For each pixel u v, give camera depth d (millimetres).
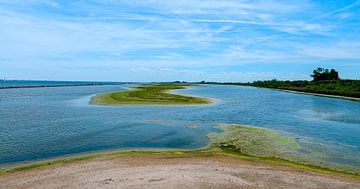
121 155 21125
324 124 35969
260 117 40938
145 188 14484
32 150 22938
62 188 14656
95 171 17266
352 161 20812
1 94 94000
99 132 29641
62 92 106312
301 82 173125
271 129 31625
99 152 22453
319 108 54719
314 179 16453
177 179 15711
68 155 21641
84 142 25547
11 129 31125
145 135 28312
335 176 17312
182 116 40500
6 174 17172
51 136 27812
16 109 49188
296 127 33406
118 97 66625
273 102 66688
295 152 22766
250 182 15641
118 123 34656
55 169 17891
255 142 25516
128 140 26344
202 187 14688
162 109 47781
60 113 43469
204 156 21062
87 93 97875
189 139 26656
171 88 131875
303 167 19047
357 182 16359
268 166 18828
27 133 29141
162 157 20656
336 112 48719
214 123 34875
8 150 22906
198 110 47281
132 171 17156
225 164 18984
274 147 24031
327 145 25000
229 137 27297
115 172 16984
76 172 17172
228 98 77312
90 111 45500
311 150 23391
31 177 16469
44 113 43531
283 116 42594
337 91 98062
